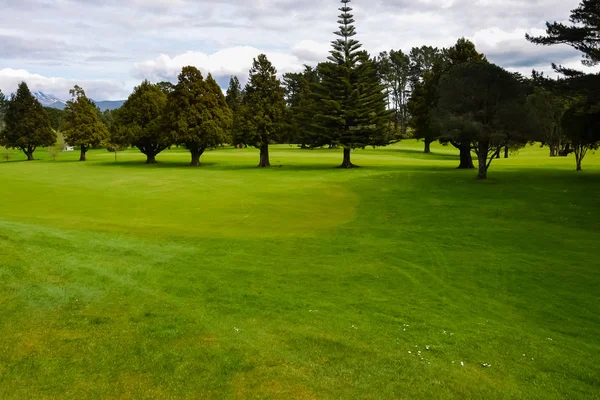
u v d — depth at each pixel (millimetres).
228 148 88375
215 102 50844
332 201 24203
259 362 6238
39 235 13109
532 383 6156
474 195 25344
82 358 6152
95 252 11828
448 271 11945
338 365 6273
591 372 6582
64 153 84188
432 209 21672
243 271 11125
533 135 30922
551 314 9180
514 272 11906
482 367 6535
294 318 8023
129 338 6789
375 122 45156
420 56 111812
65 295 8398
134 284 9375
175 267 11031
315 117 46312
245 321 7719
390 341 7215
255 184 31219
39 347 6395
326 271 11578
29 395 5297
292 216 20125
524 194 25141
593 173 34594
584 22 29281
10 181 33438
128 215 19812
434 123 34500
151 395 5395
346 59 45781
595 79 28031
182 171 41719
